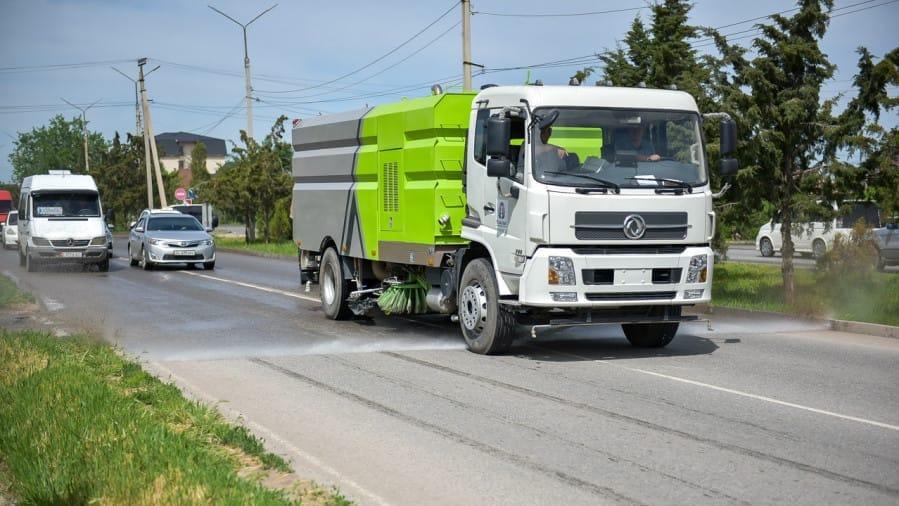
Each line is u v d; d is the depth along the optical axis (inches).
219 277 1009.5
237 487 224.1
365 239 562.6
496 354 456.8
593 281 416.8
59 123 4493.1
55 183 1128.2
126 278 995.3
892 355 453.1
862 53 575.2
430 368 417.4
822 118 597.0
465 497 232.8
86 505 215.3
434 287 503.2
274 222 1707.7
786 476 247.8
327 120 622.2
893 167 576.7
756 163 604.7
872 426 303.0
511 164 429.7
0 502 228.4
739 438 288.2
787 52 583.8
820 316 567.8
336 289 603.8
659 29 784.3
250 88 1738.4
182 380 390.3
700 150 441.7
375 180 553.3
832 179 597.6
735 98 592.1
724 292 713.0
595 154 424.5
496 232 441.7
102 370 392.8
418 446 281.6
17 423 285.9
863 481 243.1
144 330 553.3
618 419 314.2
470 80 1066.7
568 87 429.1
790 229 626.5
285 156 1740.9
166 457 248.1
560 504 226.7
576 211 412.8
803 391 360.8
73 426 279.3
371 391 364.5
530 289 416.8
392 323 589.9
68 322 591.5
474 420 314.0
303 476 251.6
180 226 1179.9
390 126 529.0
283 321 601.9
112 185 2716.5
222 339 514.0
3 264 1280.8
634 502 227.6
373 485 243.6
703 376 394.0
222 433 286.4
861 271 676.1
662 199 424.5
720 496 231.5
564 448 277.3
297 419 318.0
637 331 482.6
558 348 478.3
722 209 645.3
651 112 434.9
